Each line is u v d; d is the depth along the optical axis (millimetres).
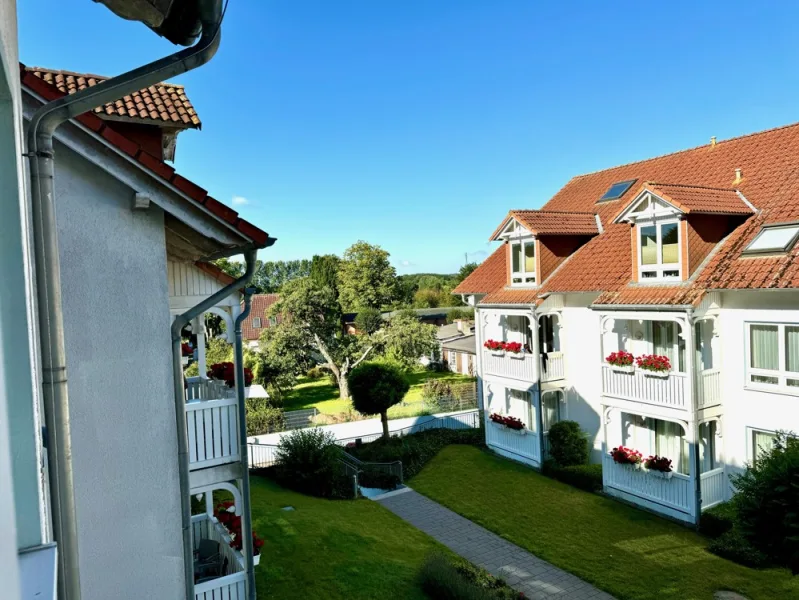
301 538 13469
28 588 2916
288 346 33531
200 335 10500
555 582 12617
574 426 19234
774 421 14086
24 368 3451
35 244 3936
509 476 19531
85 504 5691
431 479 19828
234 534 9023
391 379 24484
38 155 3969
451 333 52844
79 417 5641
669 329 16500
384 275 45625
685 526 14930
